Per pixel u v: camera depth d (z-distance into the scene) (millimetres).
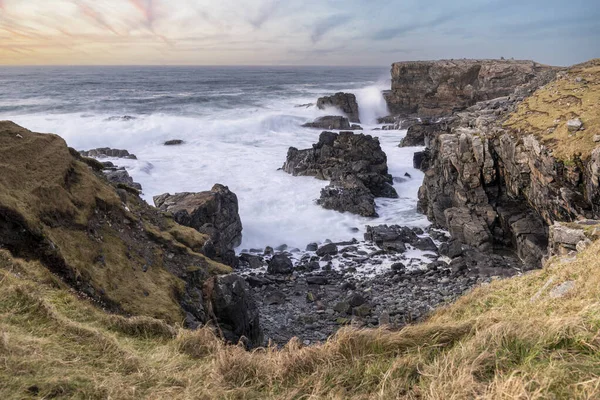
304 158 50531
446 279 27000
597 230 18844
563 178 28719
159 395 6961
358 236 36094
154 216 22172
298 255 32500
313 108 97938
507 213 33312
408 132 66250
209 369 8109
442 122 58562
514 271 27453
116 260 16219
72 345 8352
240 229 33812
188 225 28594
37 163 16891
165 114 84125
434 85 100312
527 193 32906
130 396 6820
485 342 6684
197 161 52906
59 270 13523
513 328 6871
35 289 10828
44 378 6742
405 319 21594
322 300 25031
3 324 8375
